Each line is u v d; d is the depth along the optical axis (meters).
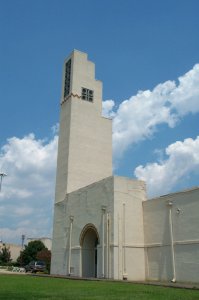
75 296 15.24
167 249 30.05
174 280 28.34
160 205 31.89
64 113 48.31
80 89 48.25
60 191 44.78
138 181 35.03
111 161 47.47
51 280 28.08
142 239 33.16
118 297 14.90
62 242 41.75
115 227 32.09
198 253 26.89
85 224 37.34
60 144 47.41
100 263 33.00
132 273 31.45
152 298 14.53
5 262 103.12
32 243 97.38
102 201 34.75
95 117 48.22
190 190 28.73
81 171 44.75
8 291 17.53
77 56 49.69
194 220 27.81
